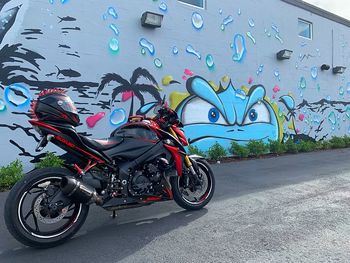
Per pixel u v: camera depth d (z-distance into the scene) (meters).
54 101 3.91
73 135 4.02
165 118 5.04
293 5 14.16
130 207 4.53
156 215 5.06
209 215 5.07
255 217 4.99
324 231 4.45
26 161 7.56
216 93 11.23
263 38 12.88
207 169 5.47
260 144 11.63
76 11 8.32
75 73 8.27
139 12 9.41
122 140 4.55
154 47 9.70
